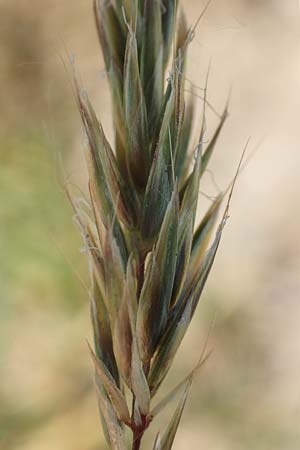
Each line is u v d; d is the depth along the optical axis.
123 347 0.07
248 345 0.20
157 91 0.07
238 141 0.24
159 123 0.07
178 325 0.07
